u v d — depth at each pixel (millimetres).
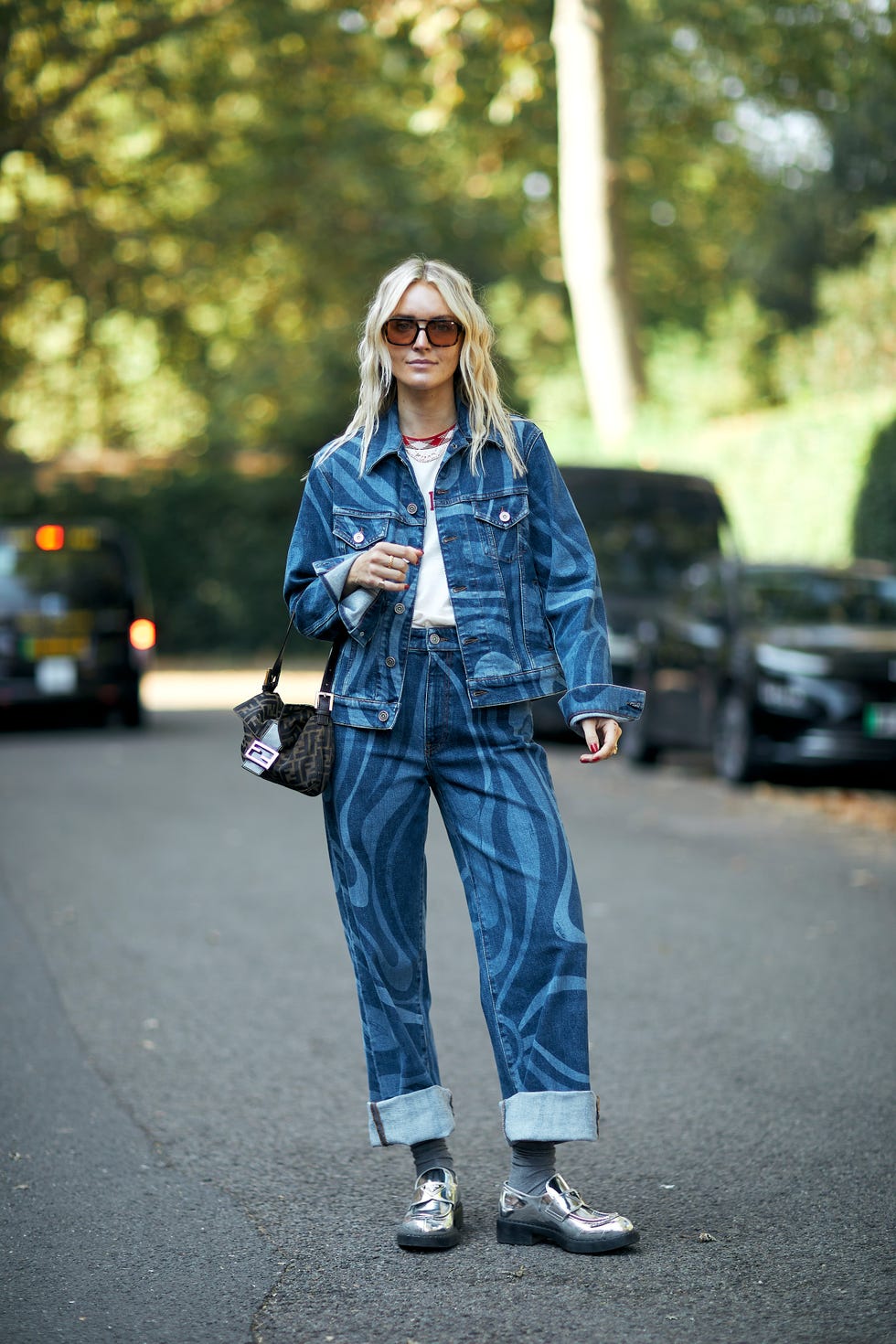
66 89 24438
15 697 16031
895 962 6574
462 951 6793
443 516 3666
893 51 21406
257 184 27234
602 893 8031
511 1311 3316
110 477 28625
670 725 13406
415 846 3746
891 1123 4559
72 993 6102
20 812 10805
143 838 9727
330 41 24688
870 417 15391
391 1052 3750
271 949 6820
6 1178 4199
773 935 7066
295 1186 4141
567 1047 3627
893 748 11383
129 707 16531
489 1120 4637
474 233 29484
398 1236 3684
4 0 22719
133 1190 4105
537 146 24453
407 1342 3178
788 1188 4051
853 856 9234
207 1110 4758
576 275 21172
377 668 3656
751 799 11719
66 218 26625
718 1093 4852
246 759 3666
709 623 13039
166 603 28562
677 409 29391
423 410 3736
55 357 29766
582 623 3689
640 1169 4207
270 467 29797
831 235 32812
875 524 15289
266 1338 3215
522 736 3723
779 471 17078
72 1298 3428
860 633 12164
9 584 16109
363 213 28438
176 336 29250
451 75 20625
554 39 20703
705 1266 3543
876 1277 3471
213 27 24766
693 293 34906
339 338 30078
